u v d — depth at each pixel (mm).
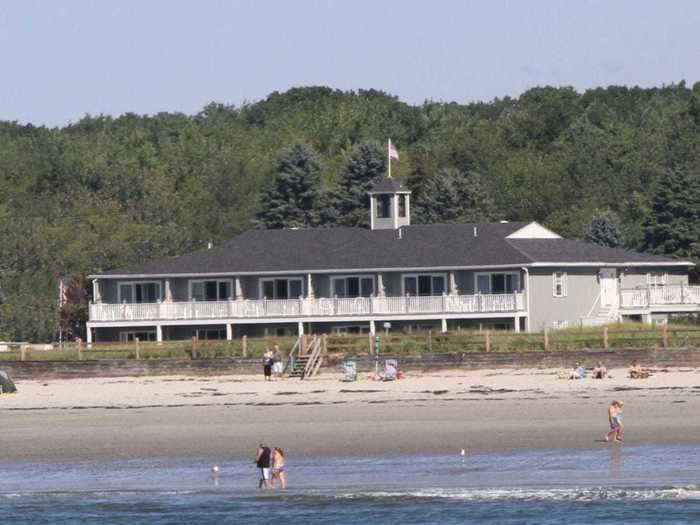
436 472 161000
